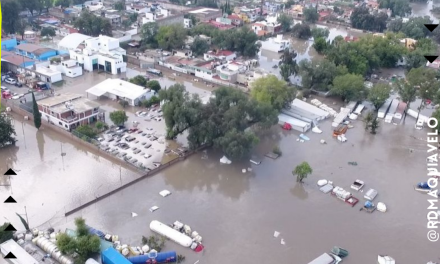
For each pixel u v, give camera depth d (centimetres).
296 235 6888
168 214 7262
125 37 16450
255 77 12600
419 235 6981
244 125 9012
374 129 10356
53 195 7631
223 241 6688
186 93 9481
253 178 8406
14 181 7994
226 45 15538
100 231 6681
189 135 9025
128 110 10994
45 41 16225
